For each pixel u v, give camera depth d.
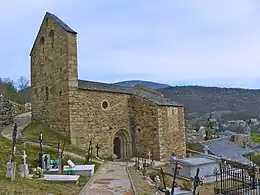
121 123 27.00
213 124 80.06
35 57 27.36
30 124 26.27
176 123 29.20
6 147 16.00
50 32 25.41
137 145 27.64
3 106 27.83
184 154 29.81
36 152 17.38
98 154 24.30
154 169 21.34
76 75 23.44
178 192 13.88
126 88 30.30
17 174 11.95
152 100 27.14
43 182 11.62
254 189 14.80
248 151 42.28
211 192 17.06
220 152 39.44
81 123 23.41
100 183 12.87
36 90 27.02
